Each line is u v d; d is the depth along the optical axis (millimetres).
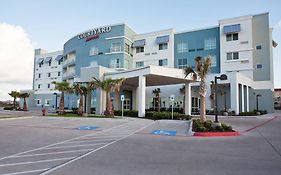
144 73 26594
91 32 49031
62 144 10984
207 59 20016
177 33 47656
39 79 68625
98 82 28609
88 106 33406
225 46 42531
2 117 27125
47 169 6680
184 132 15828
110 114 27219
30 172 6379
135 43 49000
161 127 18359
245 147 10406
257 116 31625
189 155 8680
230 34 42438
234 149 9922
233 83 34406
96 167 6918
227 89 39688
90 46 48969
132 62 49500
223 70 42312
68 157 8258
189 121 21781
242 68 41188
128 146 10586
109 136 13898
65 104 50750
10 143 11102
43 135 14000
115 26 46750
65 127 18422
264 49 43562
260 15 44531
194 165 7238
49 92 62281
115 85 27203
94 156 8430
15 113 38188
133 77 28891
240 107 36688
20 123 21406
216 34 44312
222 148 10156
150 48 48438
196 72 21031
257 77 43688
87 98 33500
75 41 52531
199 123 16859
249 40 40938
